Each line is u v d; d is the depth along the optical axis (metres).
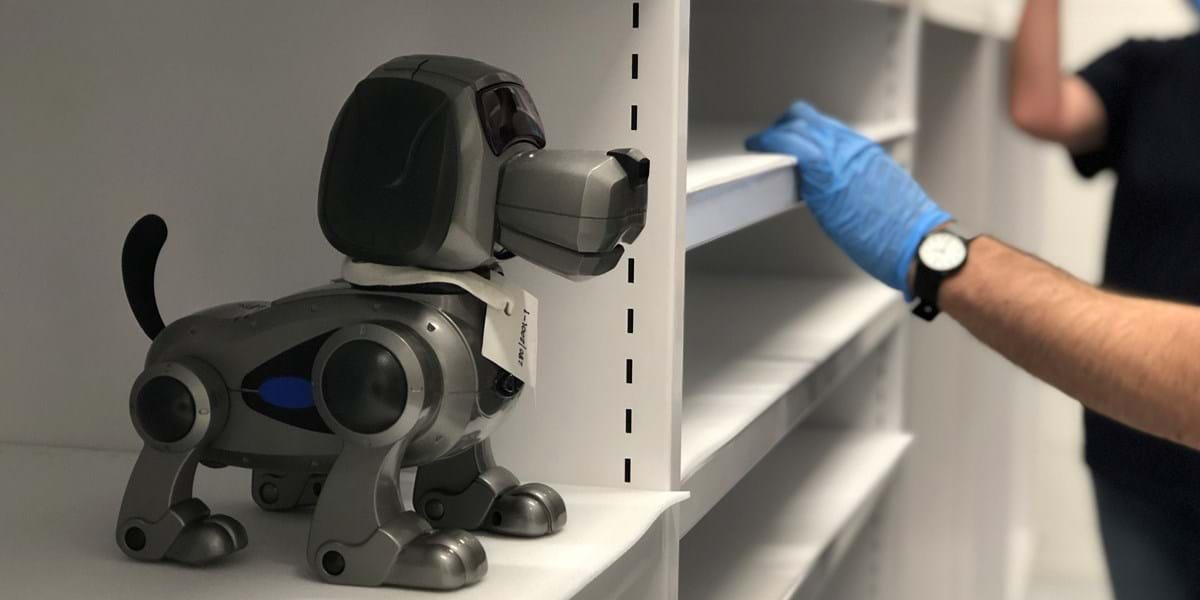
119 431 1.25
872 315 2.02
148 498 0.91
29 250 1.24
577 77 1.06
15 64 1.21
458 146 0.84
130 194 1.20
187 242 1.18
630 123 1.05
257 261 1.17
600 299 1.08
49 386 1.25
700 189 1.16
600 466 1.09
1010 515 3.40
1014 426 3.46
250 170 1.16
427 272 0.87
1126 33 3.53
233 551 0.91
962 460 2.95
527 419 1.10
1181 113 1.80
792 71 2.15
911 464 2.91
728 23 2.16
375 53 1.11
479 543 0.88
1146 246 1.82
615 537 0.96
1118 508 1.91
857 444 2.22
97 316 1.23
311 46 1.13
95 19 1.18
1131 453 1.84
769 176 1.46
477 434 0.92
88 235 1.22
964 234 1.47
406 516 0.87
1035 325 1.30
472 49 1.09
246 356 0.91
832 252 2.32
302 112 1.14
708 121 2.13
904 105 2.12
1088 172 2.13
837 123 1.64
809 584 1.65
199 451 0.92
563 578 0.87
